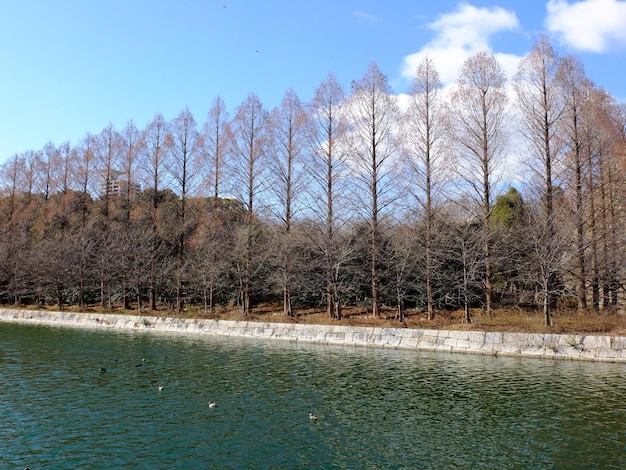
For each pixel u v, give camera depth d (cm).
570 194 2161
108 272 3056
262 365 1516
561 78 2142
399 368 1477
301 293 2800
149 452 790
